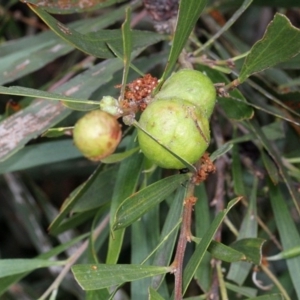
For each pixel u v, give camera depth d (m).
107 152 0.18
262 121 0.33
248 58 0.20
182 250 0.20
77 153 0.28
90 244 0.24
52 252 0.26
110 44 0.21
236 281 0.25
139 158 0.23
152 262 0.23
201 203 0.26
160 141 0.18
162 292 0.25
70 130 0.21
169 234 0.20
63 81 0.31
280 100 0.26
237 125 0.28
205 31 0.32
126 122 0.18
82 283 0.18
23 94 0.18
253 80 0.27
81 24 0.29
